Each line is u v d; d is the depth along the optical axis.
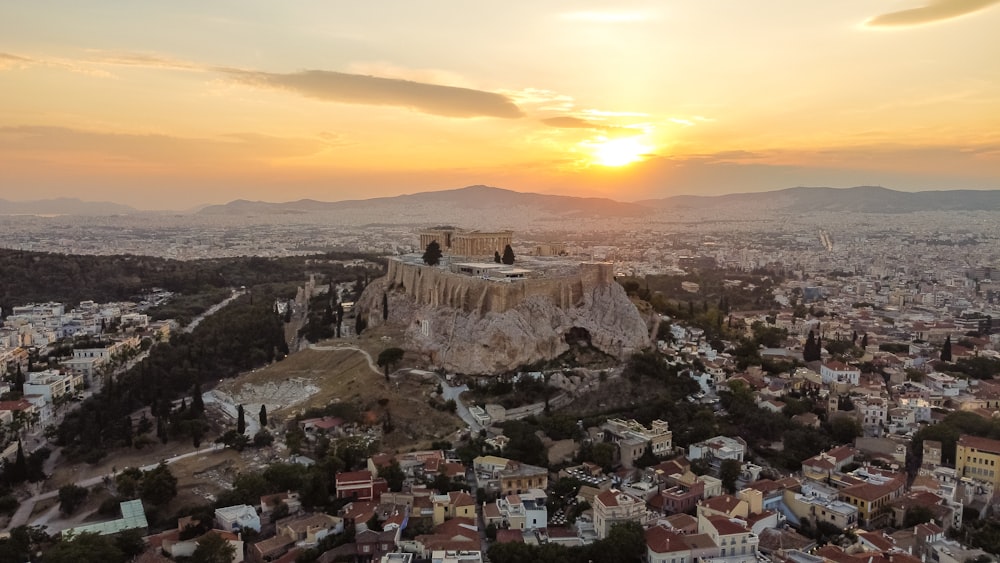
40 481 183.62
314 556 139.75
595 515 151.75
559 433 195.38
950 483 169.50
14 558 138.38
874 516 157.25
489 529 150.25
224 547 137.38
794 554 137.00
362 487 163.62
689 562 136.75
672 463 179.25
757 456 196.38
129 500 166.88
